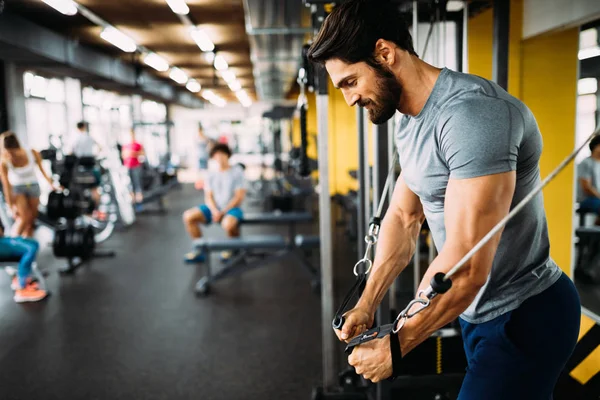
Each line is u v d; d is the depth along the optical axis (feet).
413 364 5.88
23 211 15.21
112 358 9.51
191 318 11.55
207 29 22.03
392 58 2.97
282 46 19.71
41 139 26.81
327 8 6.86
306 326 10.94
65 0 14.78
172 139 60.80
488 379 3.35
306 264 13.51
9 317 11.73
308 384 8.40
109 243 19.84
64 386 8.48
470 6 7.98
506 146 2.83
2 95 22.61
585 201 9.37
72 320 11.50
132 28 21.52
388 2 3.01
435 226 3.52
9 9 17.51
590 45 8.82
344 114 23.32
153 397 8.07
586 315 8.17
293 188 26.30
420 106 3.15
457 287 2.85
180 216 26.58
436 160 3.16
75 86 29.53
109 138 29.35
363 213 8.05
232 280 14.55
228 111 40.68
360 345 3.15
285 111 25.62
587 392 7.72
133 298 13.05
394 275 3.83
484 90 3.00
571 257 9.76
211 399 7.98
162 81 40.88
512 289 3.39
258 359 9.37
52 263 16.67
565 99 10.08
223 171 15.67
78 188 18.40
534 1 9.56
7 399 8.09
